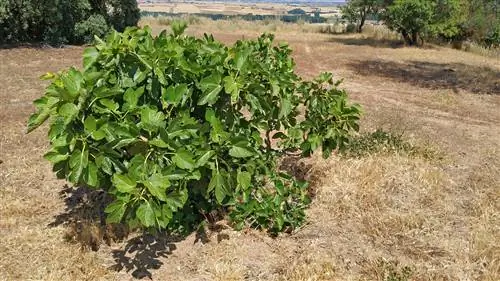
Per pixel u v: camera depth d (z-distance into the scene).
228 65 3.57
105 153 3.05
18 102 7.50
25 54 12.06
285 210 4.09
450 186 4.93
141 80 3.36
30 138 5.88
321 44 18.25
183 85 3.31
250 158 3.75
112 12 15.69
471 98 9.46
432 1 18.31
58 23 13.93
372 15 24.03
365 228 4.08
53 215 4.20
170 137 3.15
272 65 4.27
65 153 3.08
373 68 12.73
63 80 3.01
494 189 4.86
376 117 7.46
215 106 3.68
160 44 3.54
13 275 3.37
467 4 19.22
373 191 4.57
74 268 3.47
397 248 3.85
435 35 18.81
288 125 4.45
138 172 2.97
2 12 12.76
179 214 3.91
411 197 4.61
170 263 3.60
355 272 3.55
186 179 3.26
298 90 4.38
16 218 4.09
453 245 3.87
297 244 3.86
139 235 3.91
